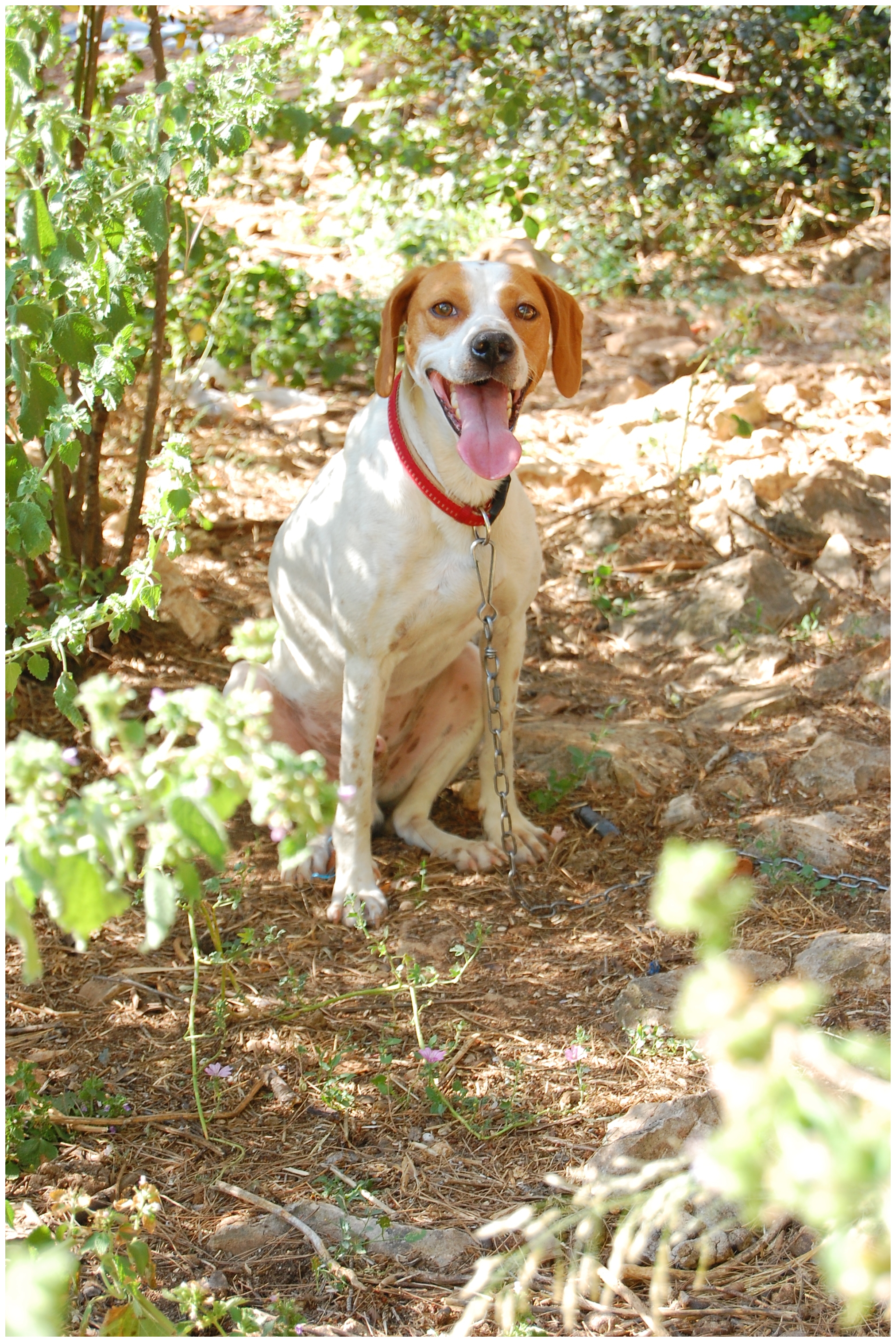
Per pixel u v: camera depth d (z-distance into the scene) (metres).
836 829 3.51
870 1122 0.75
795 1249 2.09
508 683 3.55
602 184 8.20
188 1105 2.57
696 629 4.64
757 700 4.21
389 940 3.17
